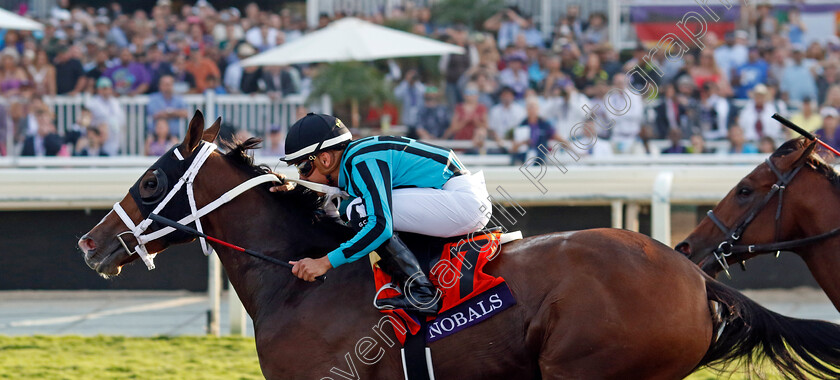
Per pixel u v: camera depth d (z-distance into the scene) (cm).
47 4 2628
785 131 1816
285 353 615
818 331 580
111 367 1027
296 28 2348
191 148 657
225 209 662
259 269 654
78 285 1429
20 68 2033
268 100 1886
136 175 1335
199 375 992
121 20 2320
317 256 655
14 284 1412
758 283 1440
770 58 2044
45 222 1410
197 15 2348
